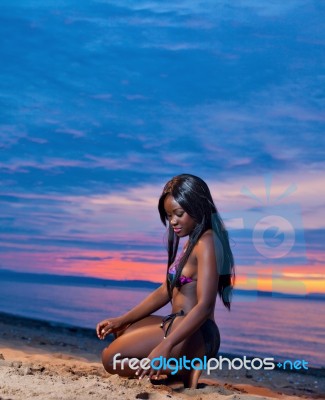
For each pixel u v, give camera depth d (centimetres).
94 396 379
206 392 437
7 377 410
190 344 451
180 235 465
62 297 1434
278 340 888
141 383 438
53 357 627
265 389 533
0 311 1160
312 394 562
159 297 485
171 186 461
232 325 1015
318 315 1123
